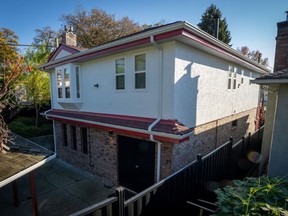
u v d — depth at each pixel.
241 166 6.46
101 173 7.51
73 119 7.97
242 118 10.84
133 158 6.39
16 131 12.43
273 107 5.92
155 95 5.48
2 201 5.97
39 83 13.78
